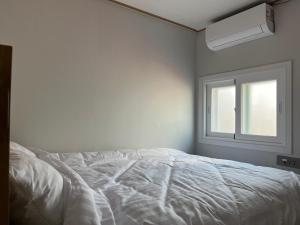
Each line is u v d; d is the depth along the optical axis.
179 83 2.79
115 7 2.29
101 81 2.20
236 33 2.32
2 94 0.58
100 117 2.19
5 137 0.59
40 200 0.75
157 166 1.64
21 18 1.80
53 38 1.94
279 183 1.28
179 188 1.12
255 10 2.16
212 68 2.75
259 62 2.30
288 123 2.08
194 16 2.54
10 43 1.75
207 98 2.85
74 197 0.82
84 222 0.69
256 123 2.39
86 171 1.40
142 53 2.48
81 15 2.09
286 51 2.11
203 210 0.89
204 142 2.82
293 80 2.06
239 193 1.09
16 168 0.76
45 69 1.90
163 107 2.64
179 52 2.79
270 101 2.28
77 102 2.06
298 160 2.01
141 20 2.48
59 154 1.79
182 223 0.79
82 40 2.09
